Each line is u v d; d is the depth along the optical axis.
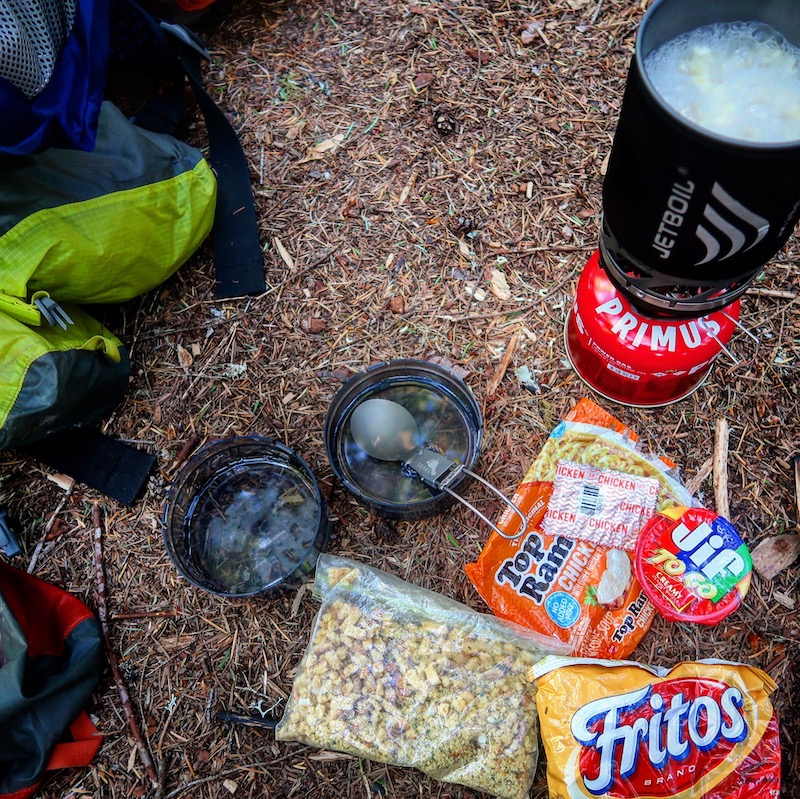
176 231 0.65
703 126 0.45
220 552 0.63
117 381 0.65
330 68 0.75
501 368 0.67
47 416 0.58
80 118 0.55
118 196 0.61
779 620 0.60
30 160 0.56
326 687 0.57
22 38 0.51
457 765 0.55
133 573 0.64
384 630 0.58
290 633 0.62
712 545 0.57
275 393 0.67
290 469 0.64
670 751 0.53
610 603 0.59
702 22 0.47
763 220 0.45
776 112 0.45
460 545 0.63
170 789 0.59
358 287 0.69
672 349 0.58
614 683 0.54
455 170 0.72
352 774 0.59
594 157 0.72
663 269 0.50
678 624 0.60
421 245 0.70
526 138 0.72
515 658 0.57
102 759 0.60
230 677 0.61
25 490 0.66
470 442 0.62
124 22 0.65
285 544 0.63
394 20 0.76
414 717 0.55
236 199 0.70
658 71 0.47
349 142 0.73
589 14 0.76
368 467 0.64
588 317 0.60
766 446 0.64
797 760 0.58
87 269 0.61
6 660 0.56
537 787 0.57
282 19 0.77
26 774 0.56
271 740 0.60
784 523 0.62
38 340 0.56
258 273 0.69
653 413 0.65
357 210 0.71
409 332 0.68
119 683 0.61
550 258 0.69
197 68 0.69
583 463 0.62
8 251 0.56
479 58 0.75
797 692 0.59
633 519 0.60
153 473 0.66
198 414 0.67
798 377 0.65
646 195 0.46
